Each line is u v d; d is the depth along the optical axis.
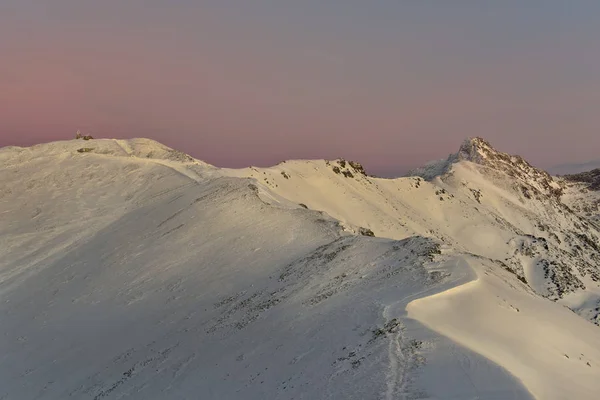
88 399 30.17
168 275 48.66
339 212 111.06
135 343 36.94
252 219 58.47
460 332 24.39
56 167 93.75
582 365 24.94
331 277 38.38
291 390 21.38
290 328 29.81
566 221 184.75
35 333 42.78
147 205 74.94
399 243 43.31
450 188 176.50
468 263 36.09
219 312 38.31
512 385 17.67
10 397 33.88
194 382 26.94
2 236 68.56
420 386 17.94
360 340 24.34
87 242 64.56
